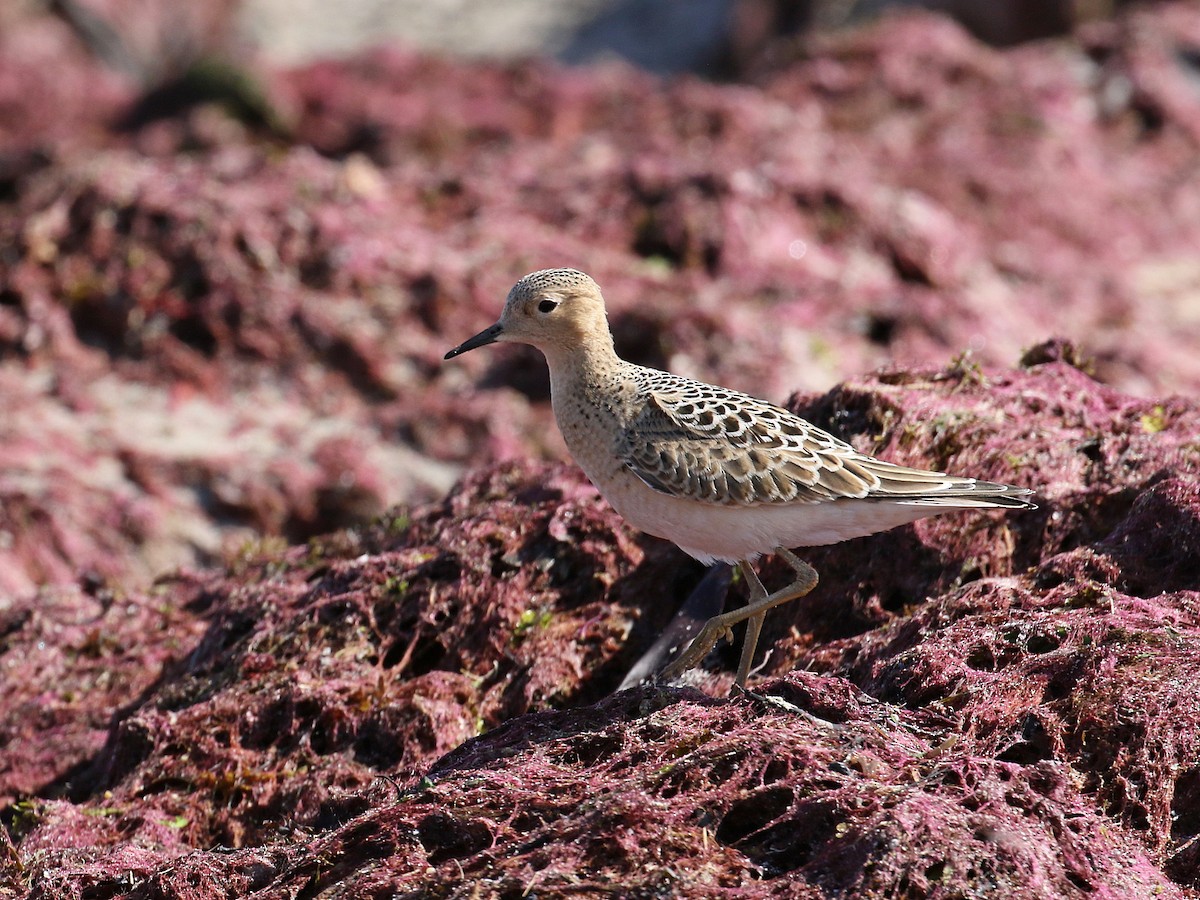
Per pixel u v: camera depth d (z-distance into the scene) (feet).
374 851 26.09
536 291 33.01
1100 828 24.71
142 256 70.59
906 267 79.87
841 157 92.58
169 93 118.42
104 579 51.67
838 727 26.71
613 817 24.50
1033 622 29.96
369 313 70.23
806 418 40.27
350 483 62.75
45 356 68.54
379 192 81.25
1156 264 92.02
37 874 30.53
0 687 43.32
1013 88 104.88
